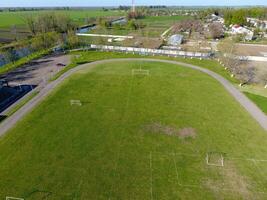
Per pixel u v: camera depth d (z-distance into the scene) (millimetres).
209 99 47000
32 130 35312
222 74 62125
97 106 43188
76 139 33469
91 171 27703
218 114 41219
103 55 78500
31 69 63906
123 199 24188
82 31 140000
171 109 42750
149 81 55875
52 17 122688
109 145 32375
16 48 85062
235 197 24734
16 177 26531
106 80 55875
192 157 30469
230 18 159000
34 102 44219
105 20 172000
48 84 53031
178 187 25781
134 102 45094
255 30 130750
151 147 32250
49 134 34469
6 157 29562
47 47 87438
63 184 25797
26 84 53000
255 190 25625
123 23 168750
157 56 78688
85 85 52656
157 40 102750
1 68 63906
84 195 24500
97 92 49156
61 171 27578
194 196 24703
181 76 59844
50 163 28781
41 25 118188
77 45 91562
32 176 26750
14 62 69938
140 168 28344
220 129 36750
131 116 40062
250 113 41688
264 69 66250
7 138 33250
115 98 46562
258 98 47750
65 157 29859
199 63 71812
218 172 28016
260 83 56188
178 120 39156
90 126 36750
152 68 65750
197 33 129500
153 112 41531
